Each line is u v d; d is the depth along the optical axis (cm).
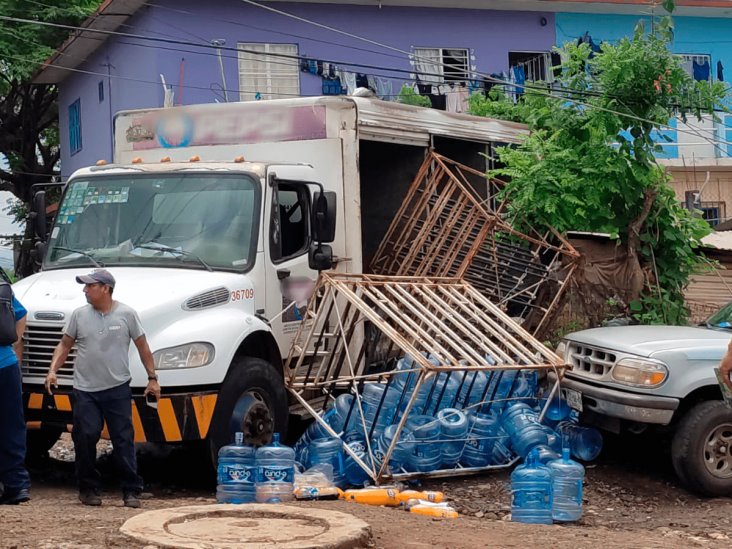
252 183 1025
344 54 2550
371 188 1362
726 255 1861
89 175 1073
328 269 1062
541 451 992
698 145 2855
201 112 1200
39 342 913
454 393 1038
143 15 2445
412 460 970
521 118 1898
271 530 641
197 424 898
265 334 989
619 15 2784
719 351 991
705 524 883
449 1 2605
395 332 954
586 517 908
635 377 980
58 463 1091
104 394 830
